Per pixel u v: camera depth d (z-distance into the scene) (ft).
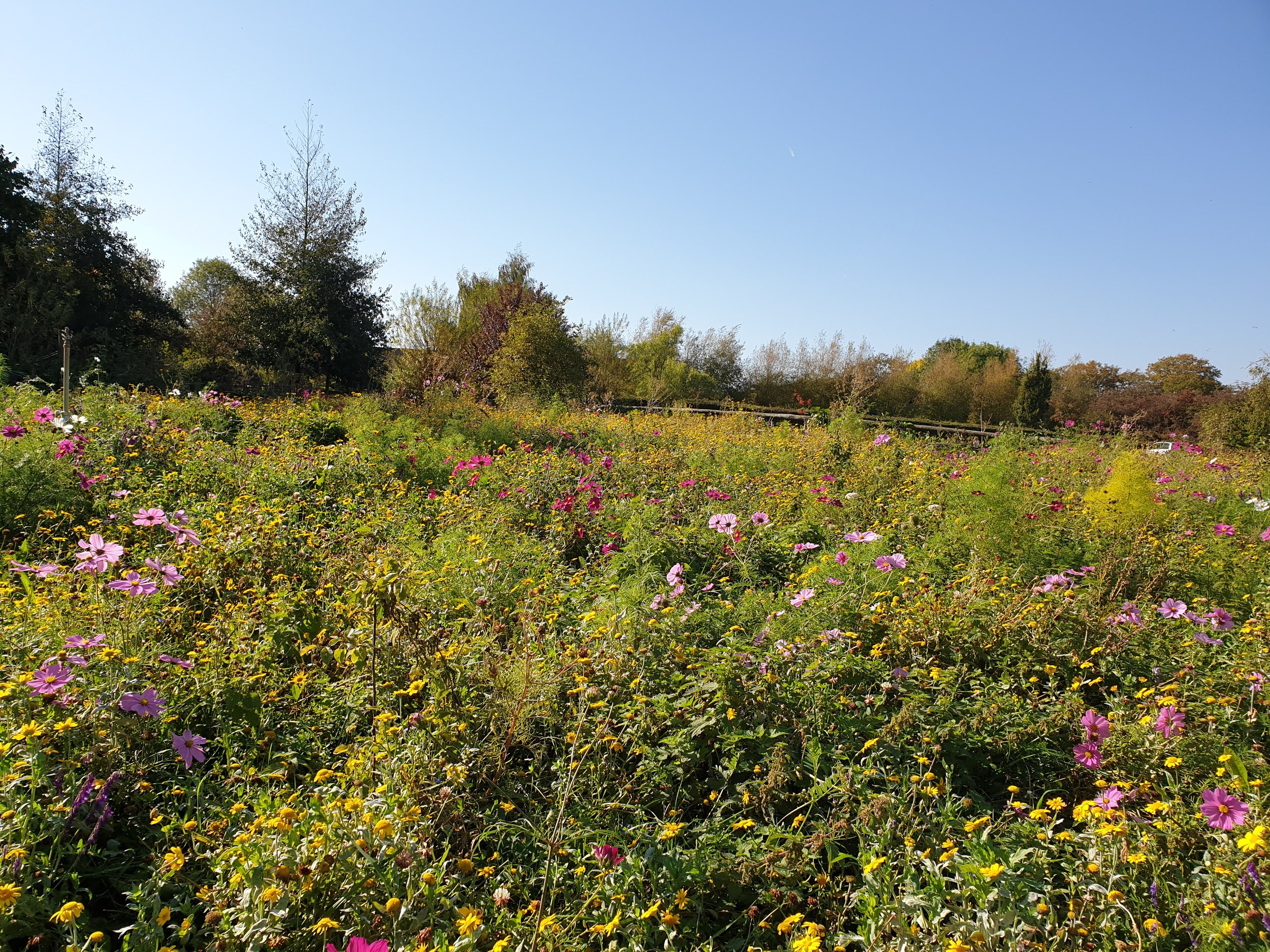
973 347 148.25
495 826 7.22
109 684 7.75
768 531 17.33
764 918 6.44
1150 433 45.24
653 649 10.57
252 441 26.03
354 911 5.60
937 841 6.95
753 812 7.96
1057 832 7.64
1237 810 6.38
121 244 73.41
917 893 6.22
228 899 5.76
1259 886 5.66
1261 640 10.49
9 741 6.69
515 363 60.64
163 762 7.61
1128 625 10.88
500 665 9.20
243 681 8.64
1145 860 6.19
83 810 6.59
